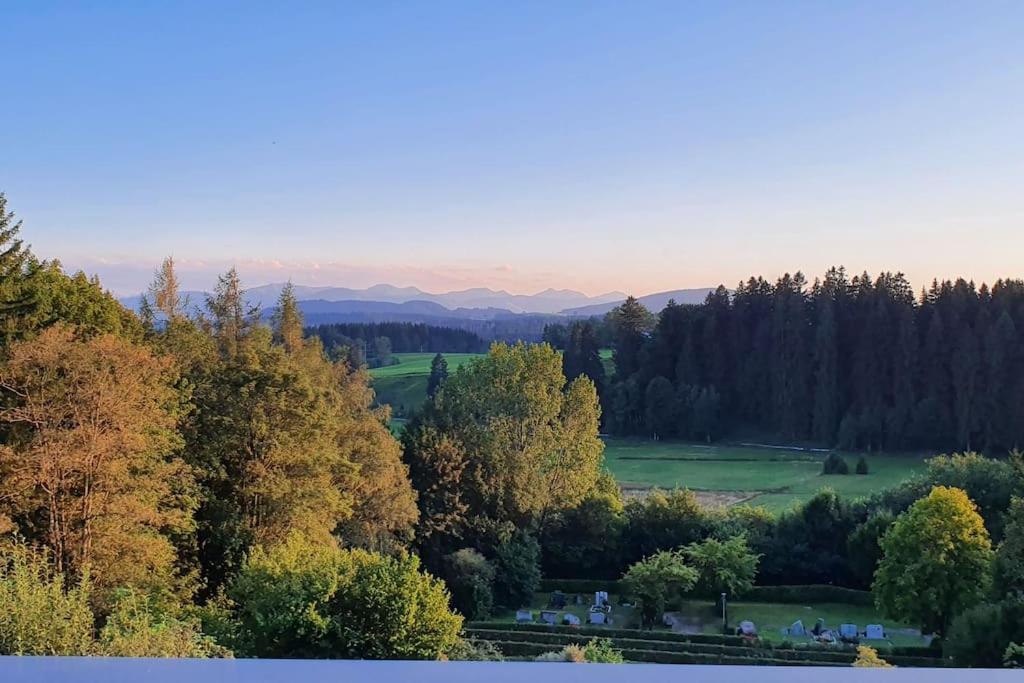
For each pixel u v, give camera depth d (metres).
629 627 24.61
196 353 25.56
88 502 14.88
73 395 15.38
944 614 21.20
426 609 10.12
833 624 24.03
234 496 20.00
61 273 22.55
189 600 16.09
